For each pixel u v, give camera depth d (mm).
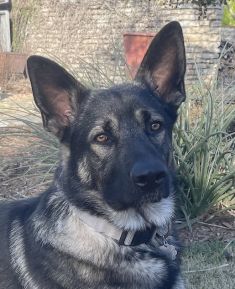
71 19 3219
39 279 638
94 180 645
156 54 711
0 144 1461
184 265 926
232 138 1205
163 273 660
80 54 3137
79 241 632
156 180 606
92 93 688
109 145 644
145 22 2842
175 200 716
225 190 1091
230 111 1159
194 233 1051
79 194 646
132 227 649
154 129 660
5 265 684
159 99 698
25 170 1298
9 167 1317
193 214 1080
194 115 1178
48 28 3391
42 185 1164
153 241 673
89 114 666
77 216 641
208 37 2506
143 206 655
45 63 673
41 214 668
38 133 1191
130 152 620
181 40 689
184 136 1076
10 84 2947
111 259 636
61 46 3281
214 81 1221
